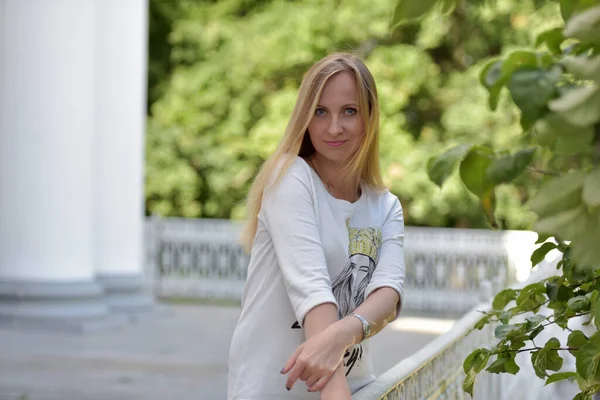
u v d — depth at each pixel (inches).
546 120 39.8
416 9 41.3
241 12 812.6
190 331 448.1
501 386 202.5
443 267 604.1
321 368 72.3
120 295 492.1
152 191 792.3
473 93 743.1
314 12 763.4
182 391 298.8
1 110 427.2
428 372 130.2
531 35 707.4
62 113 425.1
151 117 819.4
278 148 84.1
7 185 424.5
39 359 348.5
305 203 80.3
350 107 82.8
